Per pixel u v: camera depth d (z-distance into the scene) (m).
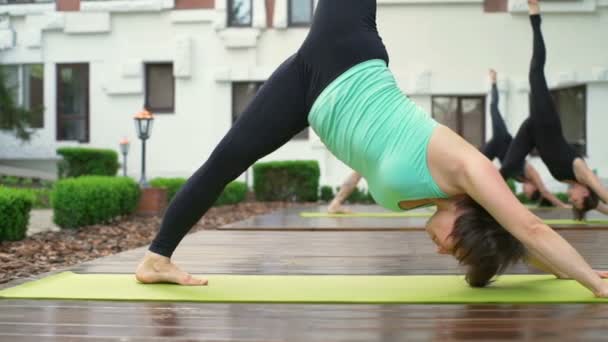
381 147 2.24
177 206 2.53
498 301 2.13
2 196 4.71
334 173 11.75
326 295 2.28
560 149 5.55
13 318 1.94
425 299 2.18
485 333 1.69
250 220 6.27
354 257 3.46
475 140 11.65
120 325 1.83
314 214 7.11
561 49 11.15
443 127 2.21
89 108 12.12
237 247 3.98
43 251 4.52
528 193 7.68
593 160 10.99
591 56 11.11
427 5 11.40
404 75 11.48
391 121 2.25
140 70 11.95
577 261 2.12
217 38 11.85
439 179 2.16
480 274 2.29
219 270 2.98
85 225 6.19
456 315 1.93
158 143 12.02
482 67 11.38
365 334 1.70
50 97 12.17
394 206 2.37
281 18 11.66
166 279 2.54
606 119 10.97
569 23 11.13
